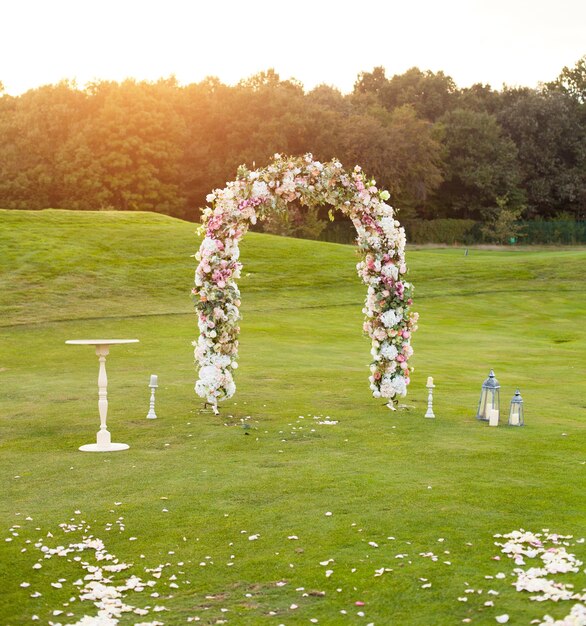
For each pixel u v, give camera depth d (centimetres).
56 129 7131
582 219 8544
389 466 1107
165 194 7106
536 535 817
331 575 741
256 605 686
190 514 930
